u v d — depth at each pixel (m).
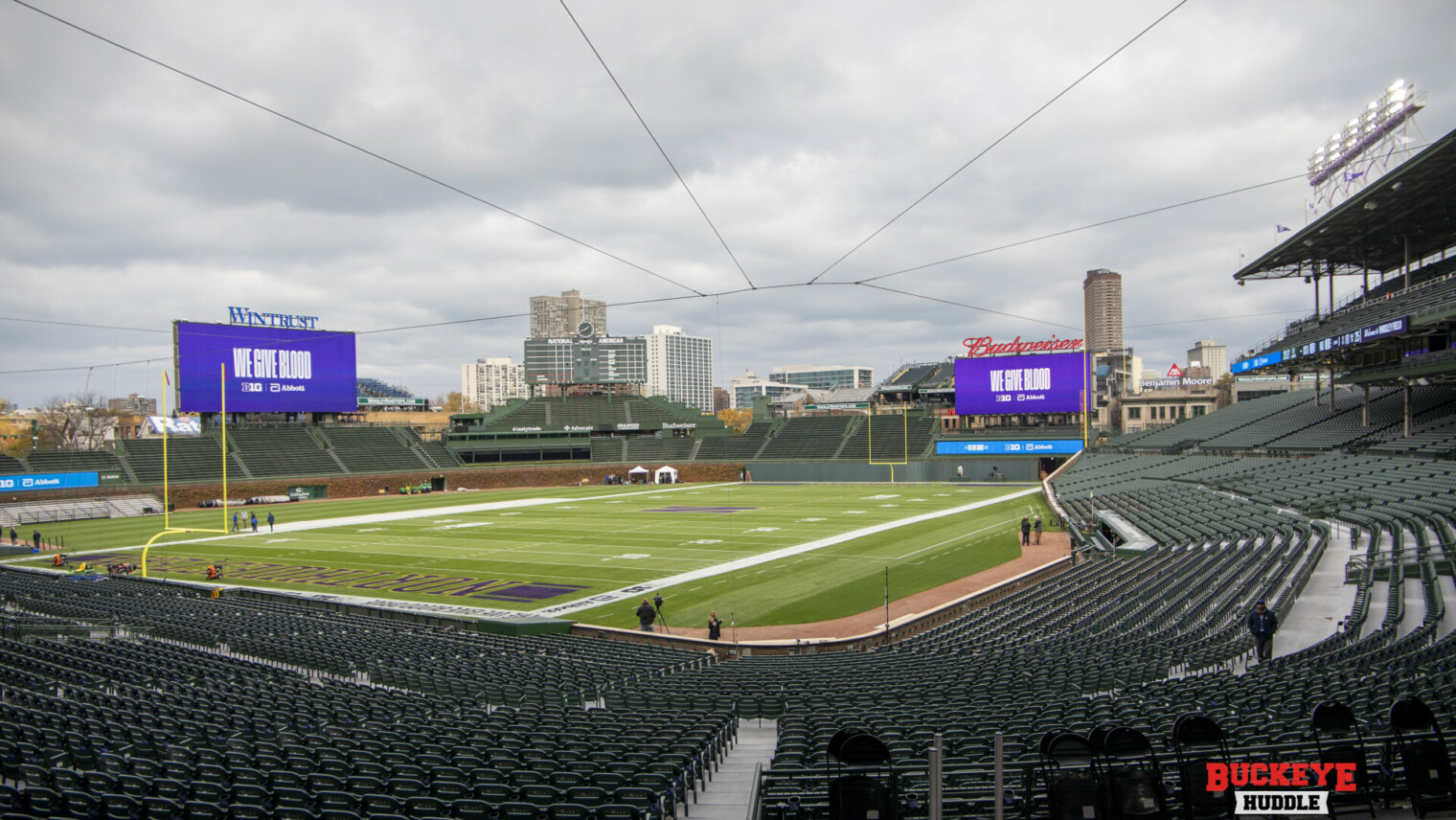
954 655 25.53
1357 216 53.75
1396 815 9.04
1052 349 107.31
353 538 62.59
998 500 84.62
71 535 68.38
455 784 12.50
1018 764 11.98
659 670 24.94
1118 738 9.18
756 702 19.47
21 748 13.83
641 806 11.96
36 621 32.59
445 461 120.56
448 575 46.31
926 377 131.25
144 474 92.75
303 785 12.73
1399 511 41.62
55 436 132.25
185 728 16.67
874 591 40.62
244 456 102.50
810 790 11.56
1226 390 129.50
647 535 61.84
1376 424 67.94
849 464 118.00
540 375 159.88
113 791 12.35
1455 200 50.41
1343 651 20.77
